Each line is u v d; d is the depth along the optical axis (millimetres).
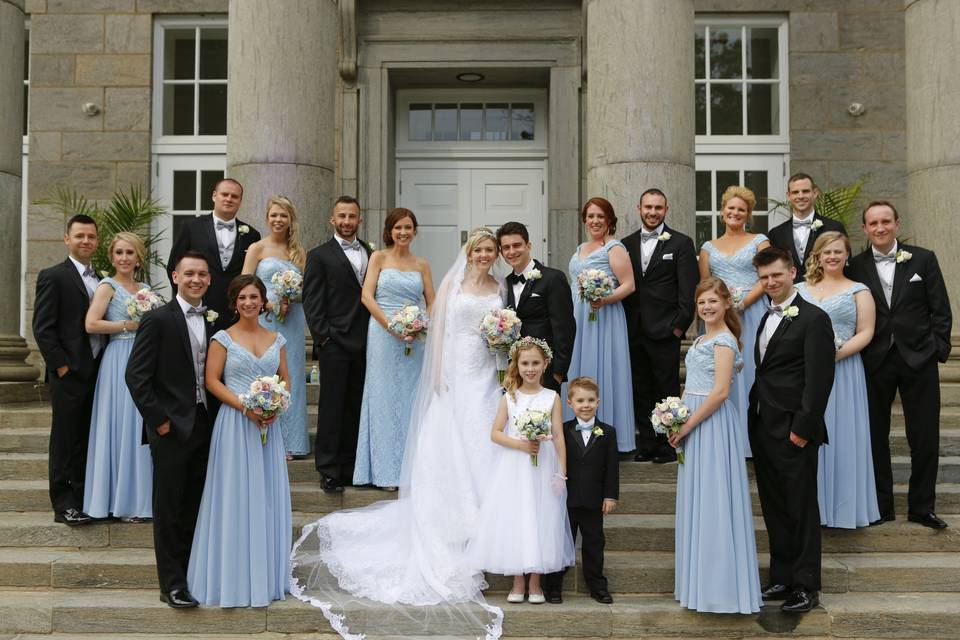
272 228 5695
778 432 4363
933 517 4996
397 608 4266
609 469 4441
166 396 4316
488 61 9398
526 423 4258
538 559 4234
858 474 4938
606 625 4277
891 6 9516
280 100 6531
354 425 5559
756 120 9742
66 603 4379
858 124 9500
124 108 9781
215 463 4340
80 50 9820
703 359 4379
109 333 5113
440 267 9883
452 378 4824
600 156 6387
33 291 9727
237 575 4270
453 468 4660
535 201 9875
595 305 5480
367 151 9414
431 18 9406
